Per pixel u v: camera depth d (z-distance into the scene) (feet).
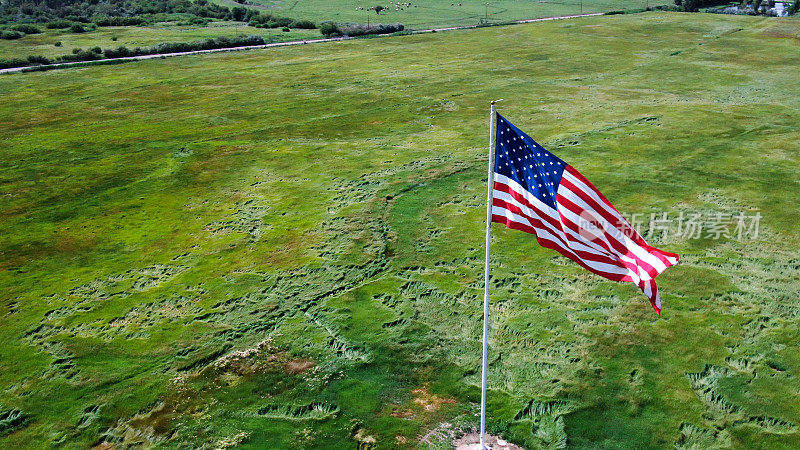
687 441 39.34
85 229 73.20
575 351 48.26
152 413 43.39
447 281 58.85
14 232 73.15
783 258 60.70
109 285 60.54
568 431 40.47
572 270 59.82
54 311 56.29
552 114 112.37
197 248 67.41
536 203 34.27
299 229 70.64
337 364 47.83
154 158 96.99
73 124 117.50
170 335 52.19
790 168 83.10
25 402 44.83
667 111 111.34
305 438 40.63
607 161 87.56
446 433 40.55
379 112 118.42
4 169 94.53
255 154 96.99
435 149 95.76
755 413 41.52
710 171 82.74
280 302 56.49
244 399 44.47
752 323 50.93
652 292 33.01
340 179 84.89
